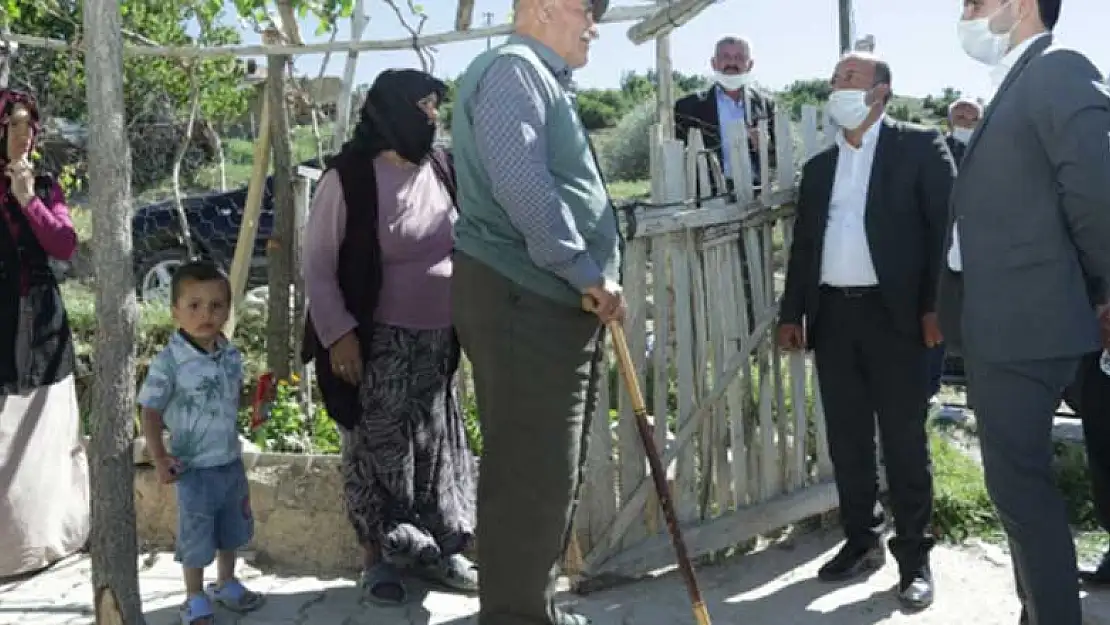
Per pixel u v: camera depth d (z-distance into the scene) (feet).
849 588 13.05
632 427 13.03
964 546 14.48
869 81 12.32
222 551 12.16
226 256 32.04
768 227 14.02
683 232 13.12
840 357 12.77
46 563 13.52
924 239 12.34
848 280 12.53
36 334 12.89
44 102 25.52
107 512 9.93
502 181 9.29
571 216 9.52
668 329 13.26
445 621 12.08
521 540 10.18
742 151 13.64
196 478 11.68
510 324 9.95
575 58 10.12
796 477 14.57
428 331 12.26
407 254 12.07
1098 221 9.08
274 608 12.34
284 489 13.98
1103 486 12.76
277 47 14.12
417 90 11.86
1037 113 9.30
